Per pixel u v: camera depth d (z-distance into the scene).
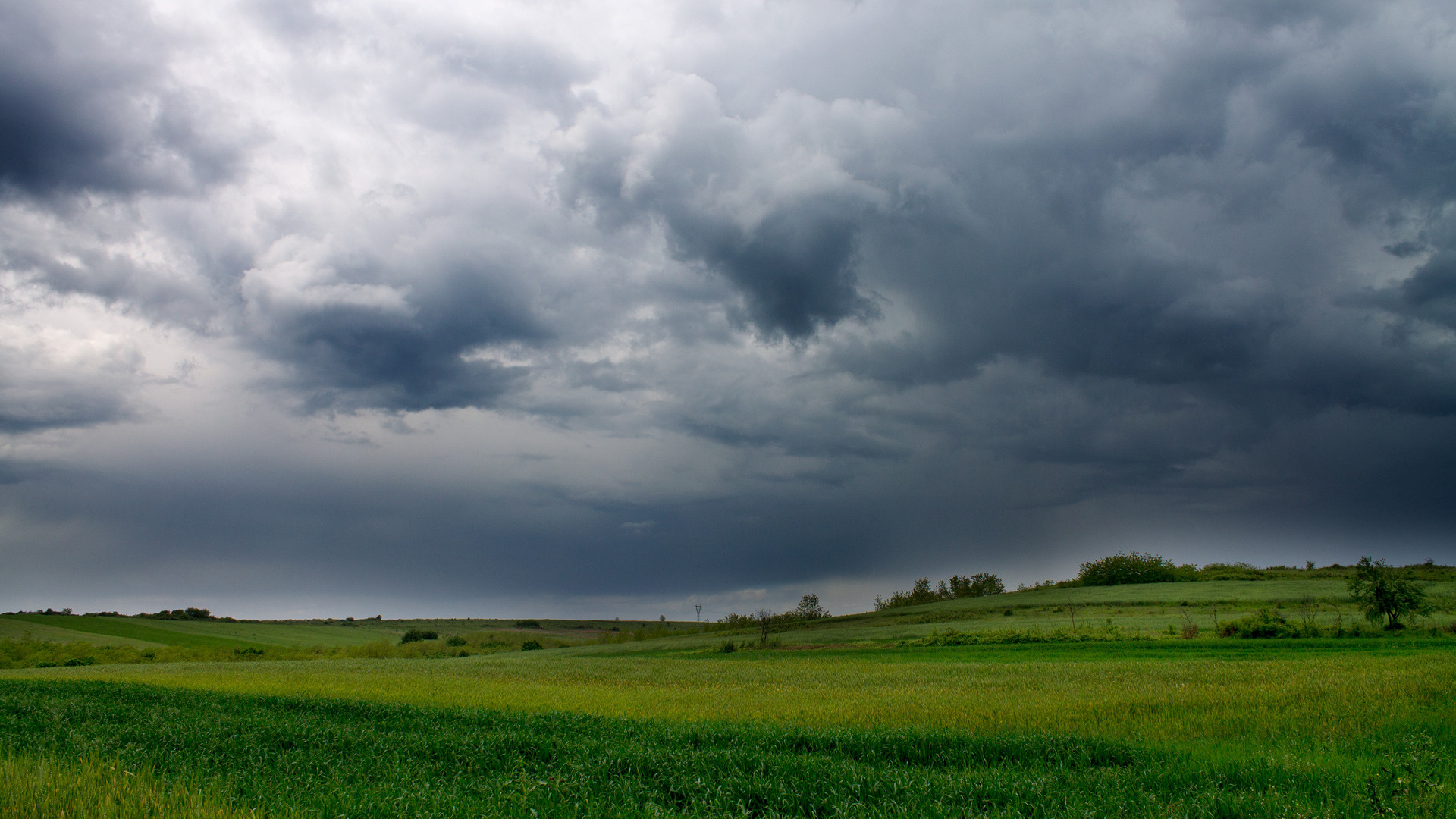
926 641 68.25
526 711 23.78
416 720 19.75
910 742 15.33
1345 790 10.70
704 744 16.28
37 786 9.35
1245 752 13.75
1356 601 60.00
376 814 9.44
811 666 49.38
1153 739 15.77
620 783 11.86
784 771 12.40
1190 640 56.97
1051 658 49.66
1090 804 10.22
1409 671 27.16
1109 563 134.38
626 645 93.25
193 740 15.22
